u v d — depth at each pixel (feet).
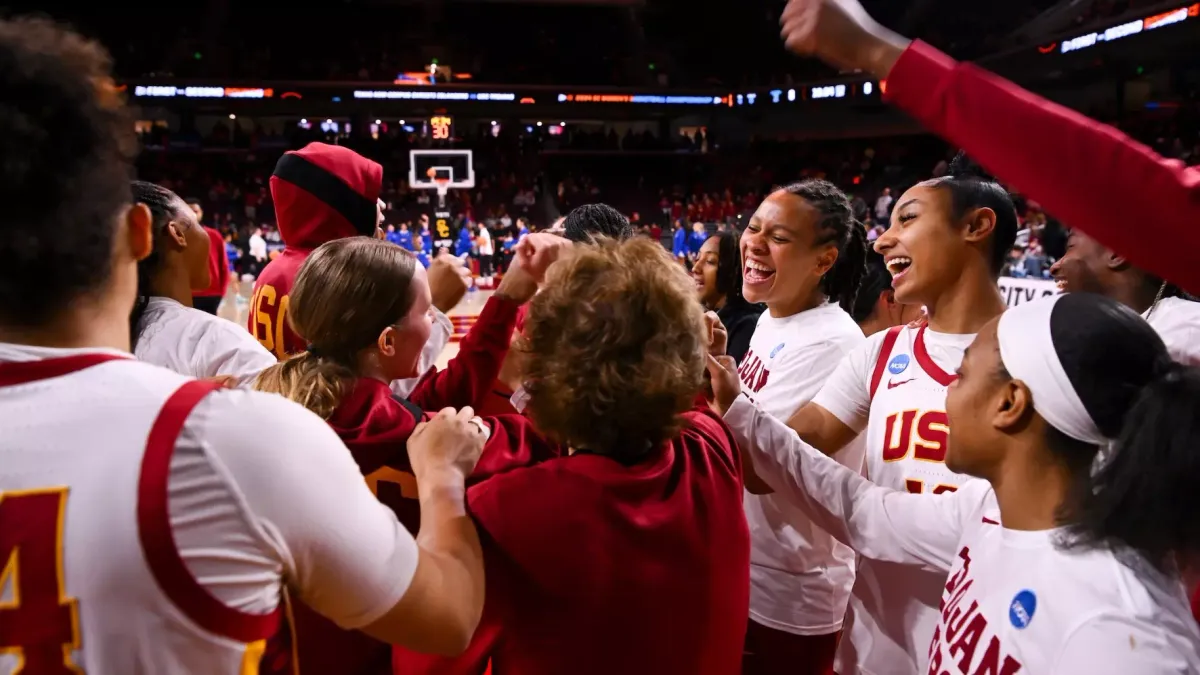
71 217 2.30
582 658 3.15
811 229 6.81
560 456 3.75
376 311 4.32
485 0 78.18
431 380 5.37
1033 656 2.91
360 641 3.95
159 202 5.88
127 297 2.61
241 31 76.69
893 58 3.00
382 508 2.77
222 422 2.41
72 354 2.39
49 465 2.27
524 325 3.48
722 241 9.40
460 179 69.21
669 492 3.36
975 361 3.36
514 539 3.11
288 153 7.82
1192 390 2.78
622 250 3.44
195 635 2.34
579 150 77.36
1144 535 2.83
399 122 79.82
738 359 8.93
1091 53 51.57
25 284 2.30
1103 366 2.91
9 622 2.22
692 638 3.32
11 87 2.23
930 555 4.21
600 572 3.11
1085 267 6.23
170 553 2.27
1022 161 2.81
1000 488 3.31
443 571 2.85
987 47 65.67
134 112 2.54
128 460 2.28
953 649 3.35
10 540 2.22
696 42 83.35
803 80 73.72
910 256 5.68
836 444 6.13
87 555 2.23
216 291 12.22
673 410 3.28
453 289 6.69
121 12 73.36
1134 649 2.64
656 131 85.87
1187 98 54.24
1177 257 2.73
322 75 74.59
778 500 6.28
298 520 2.44
